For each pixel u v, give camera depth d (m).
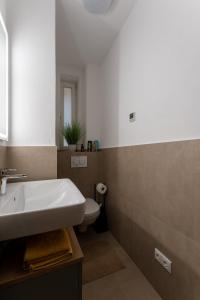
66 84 2.64
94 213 1.73
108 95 2.08
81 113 2.57
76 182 2.17
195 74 0.88
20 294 0.58
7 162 1.22
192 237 0.90
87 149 2.29
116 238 1.84
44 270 0.60
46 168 1.30
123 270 1.39
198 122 0.87
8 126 1.22
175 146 1.01
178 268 0.99
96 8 1.42
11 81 1.23
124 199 1.65
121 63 1.73
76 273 0.66
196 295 0.87
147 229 1.29
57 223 0.64
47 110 1.31
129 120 1.56
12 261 0.64
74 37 1.85
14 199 0.91
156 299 1.14
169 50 1.06
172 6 1.03
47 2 1.30
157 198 1.18
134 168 1.47
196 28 0.87
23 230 0.59
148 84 1.28
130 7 1.48
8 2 1.22
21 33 1.25
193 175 0.90
